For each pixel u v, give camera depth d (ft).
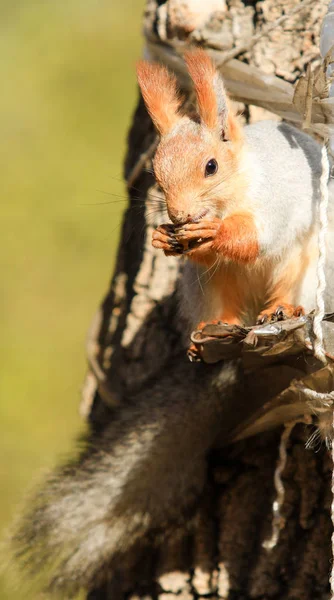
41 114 18.17
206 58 11.43
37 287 15.35
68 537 11.74
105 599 11.75
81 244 15.99
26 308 14.99
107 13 20.43
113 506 11.73
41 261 15.72
